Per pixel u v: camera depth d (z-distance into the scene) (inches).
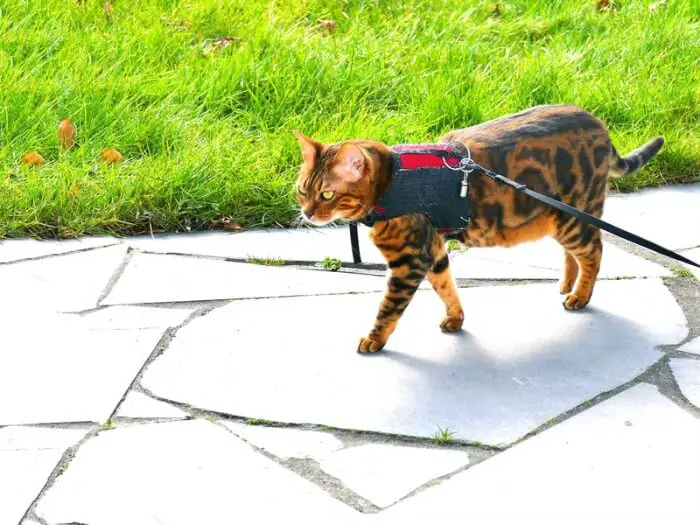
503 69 161.5
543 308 121.3
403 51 164.4
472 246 117.2
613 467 103.0
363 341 115.0
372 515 99.7
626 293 123.3
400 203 111.7
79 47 156.8
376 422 107.6
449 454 104.6
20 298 122.1
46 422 107.7
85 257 128.9
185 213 135.4
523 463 103.6
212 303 122.1
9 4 163.3
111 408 109.0
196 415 108.5
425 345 116.4
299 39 164.1
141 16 167.0
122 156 141.5
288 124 147.4
